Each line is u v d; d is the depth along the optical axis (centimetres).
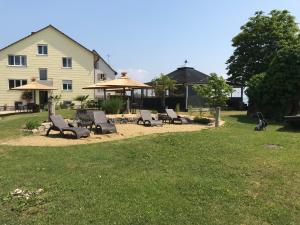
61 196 681
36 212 617
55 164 940
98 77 5412
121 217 584
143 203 638
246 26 4266
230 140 1227
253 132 1524
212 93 2497
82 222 571
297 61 2553
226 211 604
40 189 726
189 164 898
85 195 682
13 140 1409
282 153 1006
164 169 862
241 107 4053
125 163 935
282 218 577
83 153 1067
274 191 689
